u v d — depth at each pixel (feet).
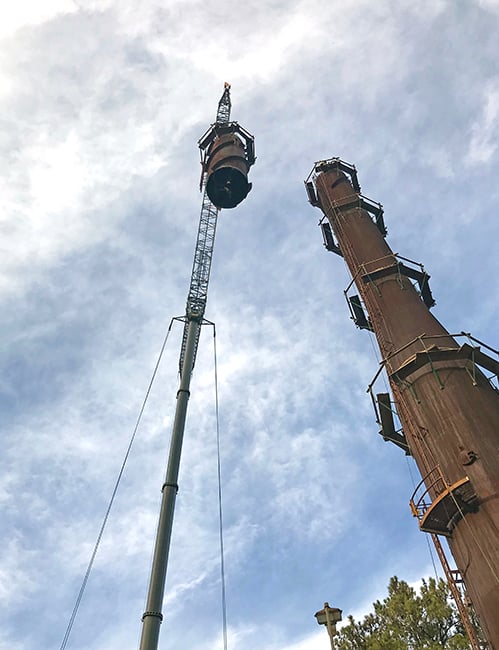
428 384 83.66
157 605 78.33
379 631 97.35
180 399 109.91
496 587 62.95
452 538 71.97
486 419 76.28
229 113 222.69
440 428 78.18
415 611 95.14
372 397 95.55
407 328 95.76
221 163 163.94
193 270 154.81
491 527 66.18
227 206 166.81
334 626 80.43
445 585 98.37
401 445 95.30
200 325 132.05
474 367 83.41
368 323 115.85
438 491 73.61
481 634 85.81
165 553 84.48
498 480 68.90
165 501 91.71
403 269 110.11
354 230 125.80
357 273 114.73
